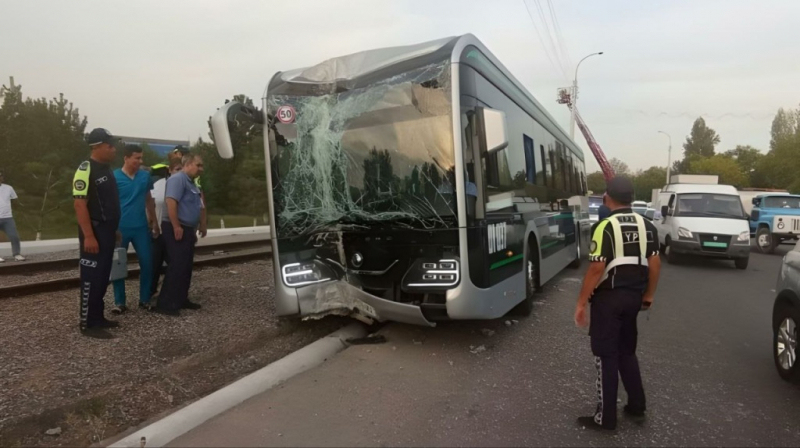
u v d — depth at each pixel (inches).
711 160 2891.2
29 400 158.7
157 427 142.7
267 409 161.5
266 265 461.7
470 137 214.5
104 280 224.1
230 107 215.0
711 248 506.9
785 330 195.2
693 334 263.0
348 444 140.3
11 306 277.4
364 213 220.2
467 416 159.8
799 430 154.4
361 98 221.6
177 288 261.4
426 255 211.5
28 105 1050.7
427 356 216.4
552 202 377.4
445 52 212.8
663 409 168.6
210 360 203.0
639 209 1082.1
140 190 257.0
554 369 203.6
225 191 1501.0
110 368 187.8
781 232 672.4
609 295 151.5
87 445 136.3
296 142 228.7
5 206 456.4
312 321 263.9
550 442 144.5
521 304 284.2
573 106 1349.7
